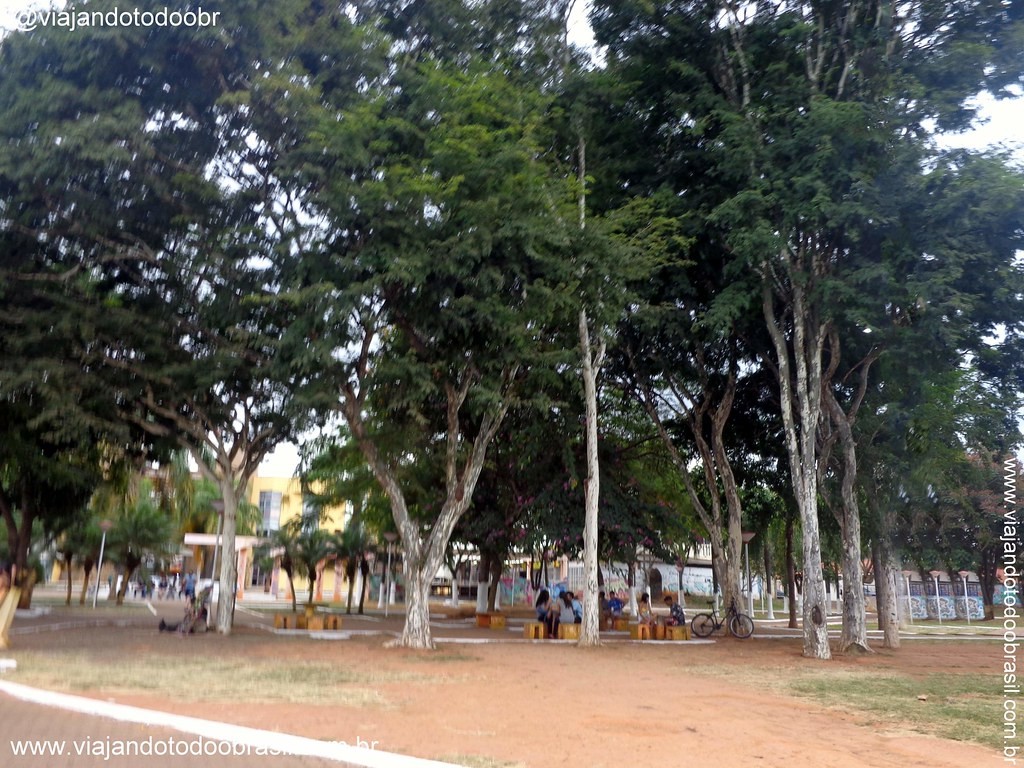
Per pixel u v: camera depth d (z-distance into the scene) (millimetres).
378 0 17188
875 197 17125
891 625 24109
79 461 24125
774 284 19750
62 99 13805
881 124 17484
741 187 18984
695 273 21422
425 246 14531
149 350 17500
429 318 15227
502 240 14828
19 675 10953
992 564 41500
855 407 21531
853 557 21172
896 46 19031
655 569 57812
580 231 16000
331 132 14359
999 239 17375
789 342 22469
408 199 14273
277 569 52250
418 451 23844
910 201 17078
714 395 25797
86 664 12562
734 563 25109
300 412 15984
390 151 15070
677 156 20562
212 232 16266
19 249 16188
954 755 8047
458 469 25438
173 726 8094
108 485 28406
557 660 16188
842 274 18500
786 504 28266
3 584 14531
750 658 18359
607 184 20531
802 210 17219
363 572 33188
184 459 37531
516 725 8867
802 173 17734
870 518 25750
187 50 14438
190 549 51719
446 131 14602
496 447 26734
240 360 17422
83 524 32062
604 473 26047
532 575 46344
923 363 18734
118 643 16703
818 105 17078
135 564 36375
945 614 52344
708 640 23609
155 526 36281
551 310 15633
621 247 16531
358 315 14820
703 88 19578
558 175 18734
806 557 19328
